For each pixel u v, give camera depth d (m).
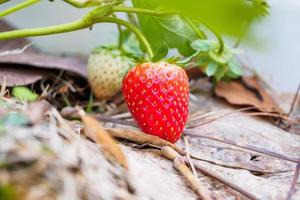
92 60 0.37
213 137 0.28
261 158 0.26
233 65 0.36
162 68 0.25
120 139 0.25
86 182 0.17
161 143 0.25
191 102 0.36
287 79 0.46
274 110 0.34
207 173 0.22
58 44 0.46
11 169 0.15
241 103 0.35
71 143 0.19
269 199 0.21
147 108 0.25
